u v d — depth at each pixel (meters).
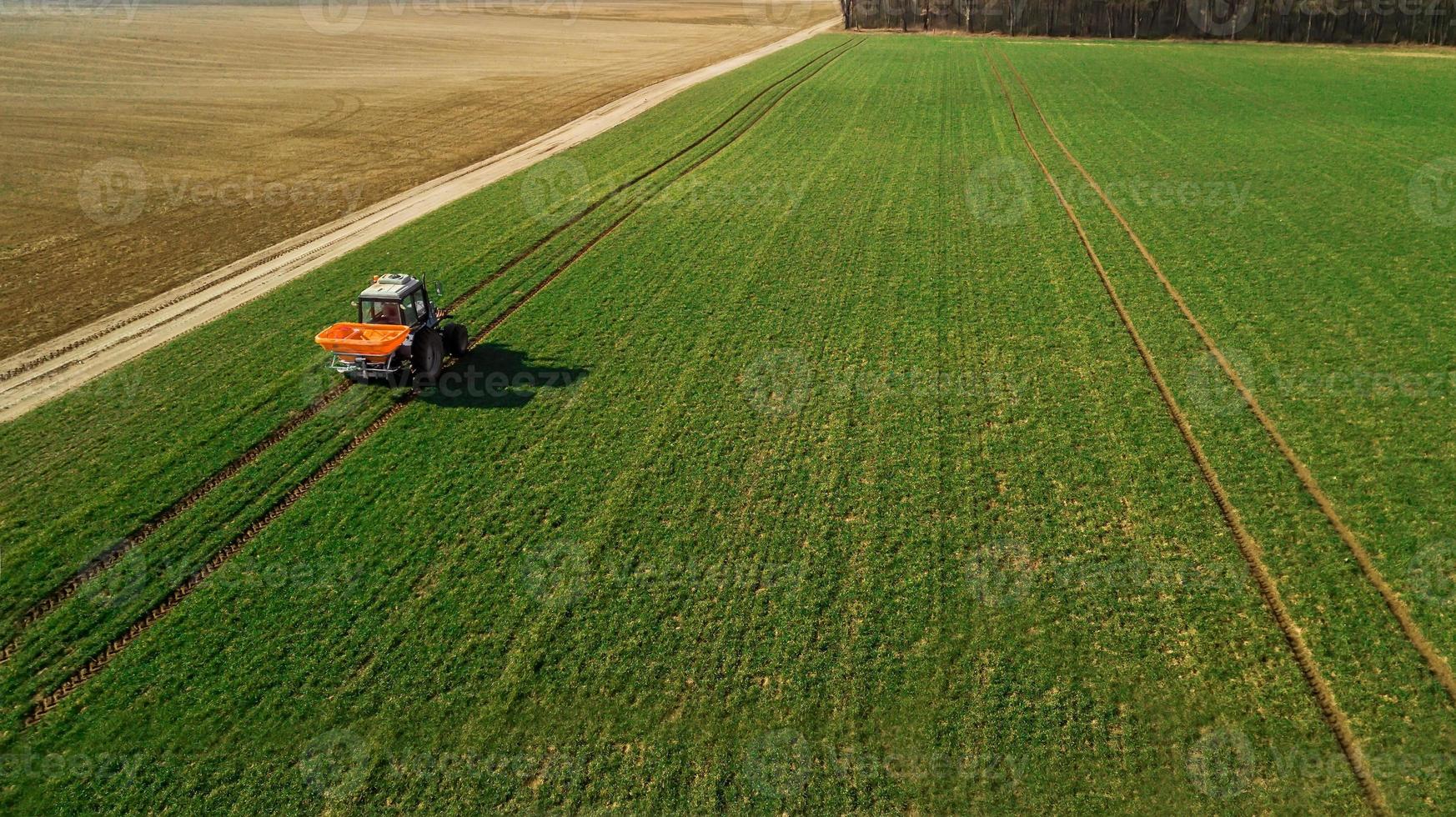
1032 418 17.20
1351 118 42.84
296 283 25.48
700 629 12.14
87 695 11.34
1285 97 48.91
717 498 15.05
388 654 11.88
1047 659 11.46
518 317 22.80
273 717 10.97
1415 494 14.19
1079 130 42.53
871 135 42.75
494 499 15.18
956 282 24.23
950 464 15.79
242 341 21.78
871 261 26.00
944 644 11.77
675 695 11.12
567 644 11.97
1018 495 14.81
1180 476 15.11
